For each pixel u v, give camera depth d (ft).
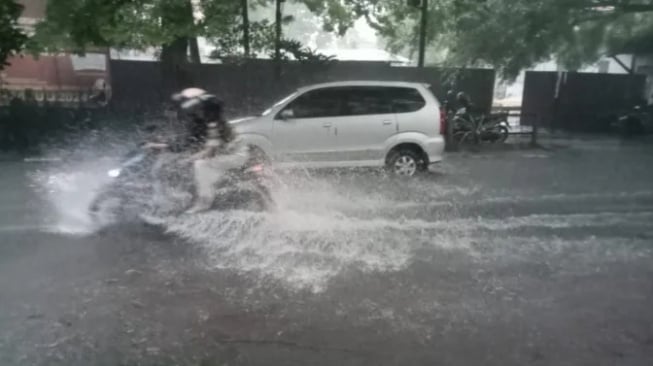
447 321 14.39
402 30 63.57
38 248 19.44
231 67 50.44
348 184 31.07
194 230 21.59
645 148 50.06
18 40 38.45
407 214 25.08
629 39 60.34
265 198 24.04
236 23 49.37
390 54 67.82
